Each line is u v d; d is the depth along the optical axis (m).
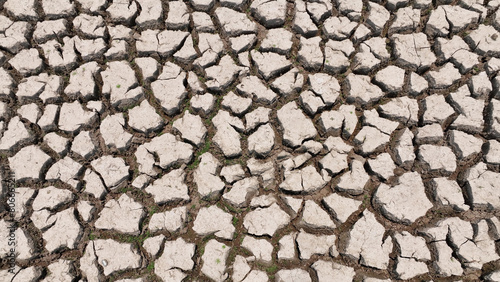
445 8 3.08
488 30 3.01
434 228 2.52
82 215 2.63
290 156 2.78
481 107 2.78
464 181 2.65
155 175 2.73
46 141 2.80
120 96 2.89
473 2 3.09
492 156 2.65
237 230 2.62
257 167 2.72
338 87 2.92
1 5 3.22
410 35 3.03
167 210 2.68
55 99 2.94
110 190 2.71
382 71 2.93
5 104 2.92
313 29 3.09
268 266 2.53
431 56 2.96
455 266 2.45
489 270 2.48
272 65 2.97
